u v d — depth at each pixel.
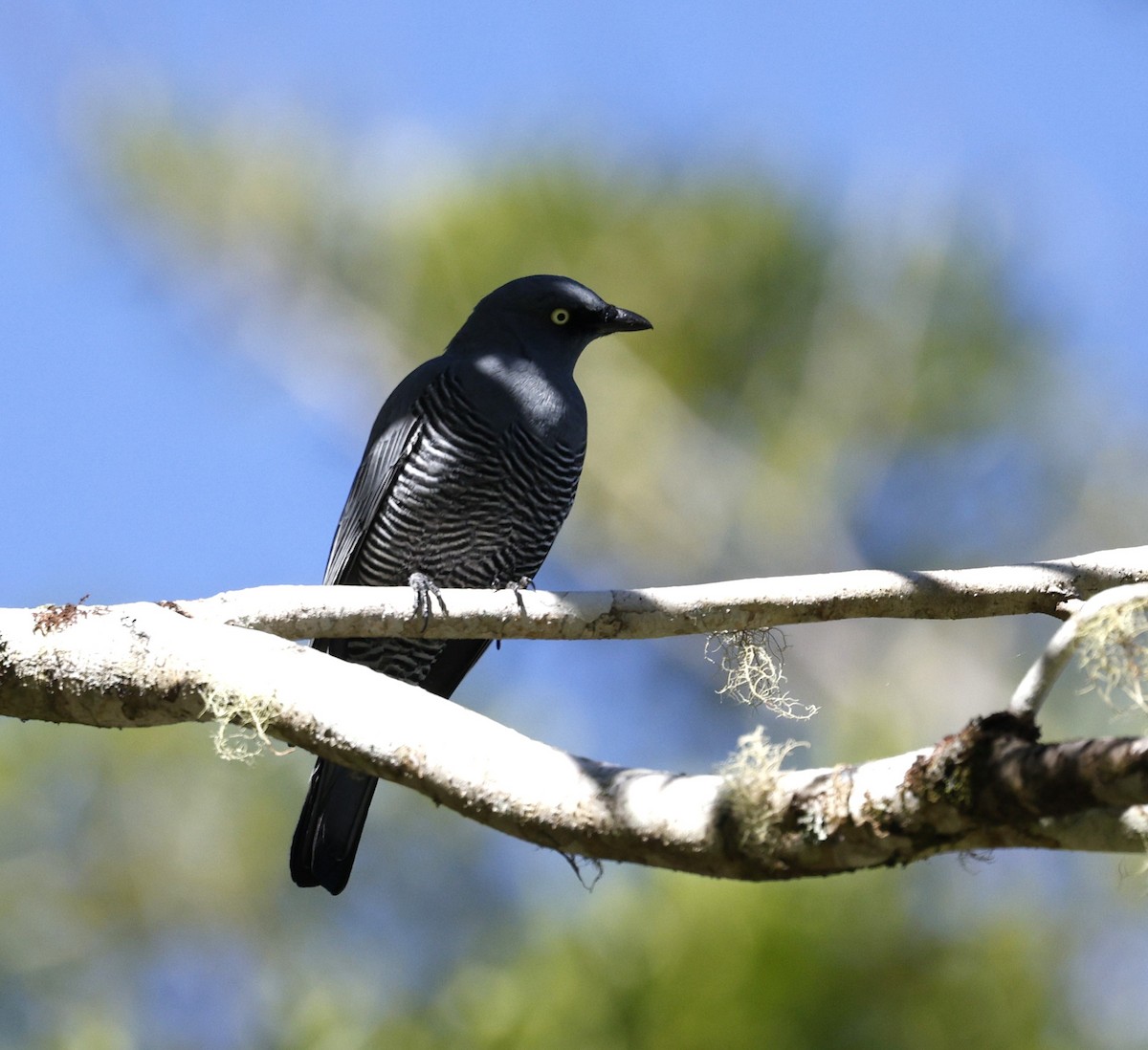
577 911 9.27
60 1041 11.32
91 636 6.48
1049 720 11.07
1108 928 9.22
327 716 6.05
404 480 10.44
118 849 12.34
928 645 13.24
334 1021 9.87
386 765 5.90
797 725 13.17
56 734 12.44
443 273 14.57
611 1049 8.57
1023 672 13.11
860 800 4.90
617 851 5.40
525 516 10.62
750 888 8.80
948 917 9.01
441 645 10.34
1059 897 9.32
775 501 13.77
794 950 8.66
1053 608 7.50
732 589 7.49
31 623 6.54
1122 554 7.57
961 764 4.70
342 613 7.32
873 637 13.32
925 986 8.74
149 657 6.40
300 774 12.76
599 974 8.80
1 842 12.23
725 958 8.62
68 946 12.12
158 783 12.50
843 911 8.83
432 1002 9.82
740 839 5.11
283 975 11.94
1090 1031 8.88
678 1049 8.51
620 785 5.42
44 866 12.26
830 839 4.96
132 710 6.46
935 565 13.73
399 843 12.64
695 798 5.23
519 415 10.40
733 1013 8.52
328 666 6.23
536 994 8.88
